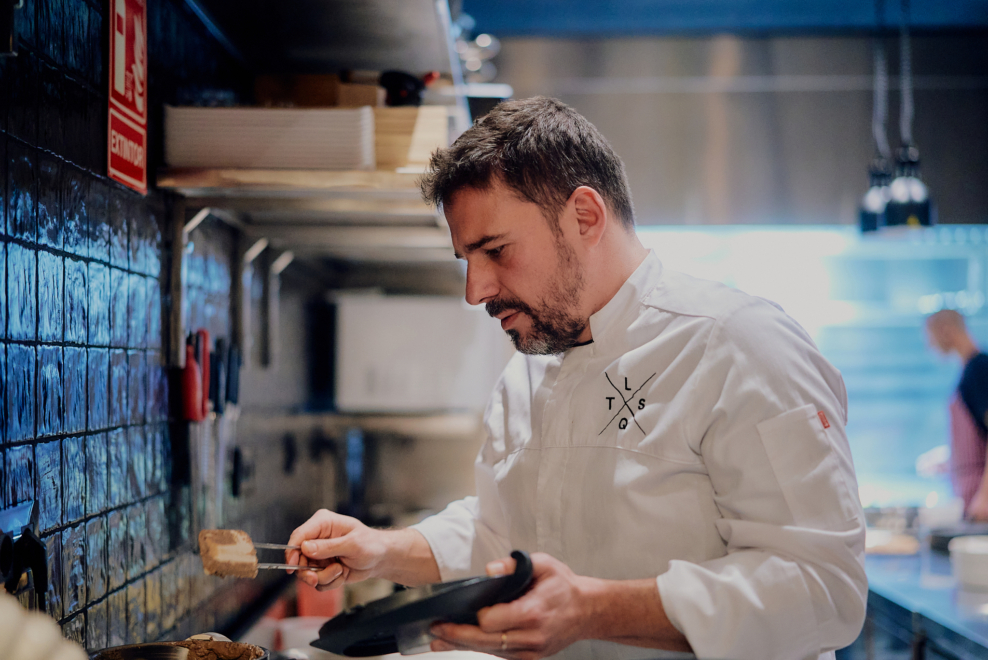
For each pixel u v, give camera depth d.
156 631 1.29
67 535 0.97
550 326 1.03
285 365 2.33
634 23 3.47
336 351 2.92
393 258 2.22
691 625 0.83
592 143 1.03
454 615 0.76
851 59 3.44
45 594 0.89
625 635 0.85
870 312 3.58
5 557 0.79
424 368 2.81
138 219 1.22
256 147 1.29
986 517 2.82
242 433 1.84
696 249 3.58
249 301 1.83
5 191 0.83
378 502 2.98
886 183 2.89
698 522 0.99
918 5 3.32
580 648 1.08
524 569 0.77
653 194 3.47
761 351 0.95
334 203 1.41
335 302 2.90
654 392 1.02
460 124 1.70
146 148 1.23
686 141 3.46
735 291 1.04
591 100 3.47
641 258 1.11
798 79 3.45
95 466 1.06
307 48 1.59
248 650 0.87
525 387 1.22
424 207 1.41
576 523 1.06
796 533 0.88
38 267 0.90
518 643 0.78
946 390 3.58
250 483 1.92
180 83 1.38
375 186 1.28
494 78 3.47
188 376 1.38
